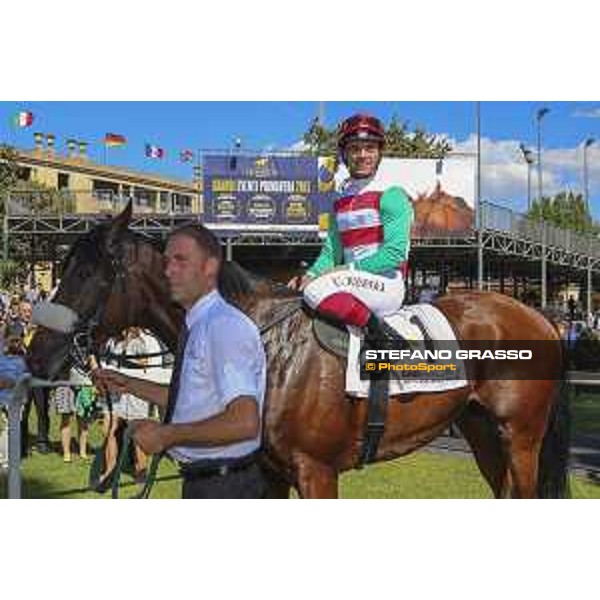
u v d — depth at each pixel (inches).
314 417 153.7
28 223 387.9
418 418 165.9
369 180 161.0
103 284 159.2
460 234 532.7
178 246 109.5
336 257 166.7
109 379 128.9
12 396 163.8
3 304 381.4
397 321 165.6
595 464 303.0
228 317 106.7
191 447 104.9
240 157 498.0
